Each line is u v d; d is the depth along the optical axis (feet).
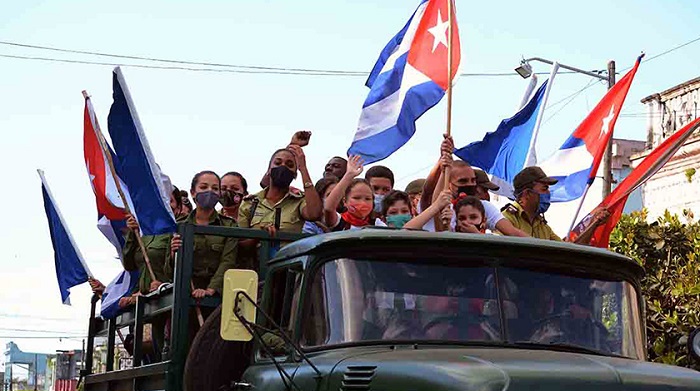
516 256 21.53
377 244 21.18
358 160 30.17
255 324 21.02
